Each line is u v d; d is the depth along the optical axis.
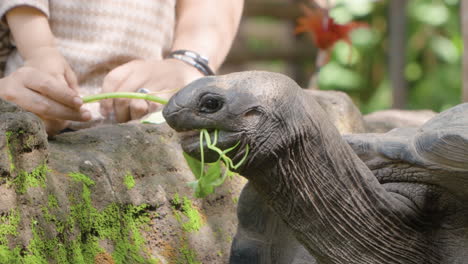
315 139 1.87
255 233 2.35
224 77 1.81
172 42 3.23
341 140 1.94
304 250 2.17
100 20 2.89
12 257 1.72
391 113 3.95
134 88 2.74
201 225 2.51
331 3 4.72
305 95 1.87
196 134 1.81
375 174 2.15
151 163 2.42
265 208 2.32
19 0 2.56
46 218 1.88
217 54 3.16
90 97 2.26
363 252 2.00
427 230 2.06
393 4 7.48
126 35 2.91
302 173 1.88
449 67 8.32
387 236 2.01
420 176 2.07
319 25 4.43
